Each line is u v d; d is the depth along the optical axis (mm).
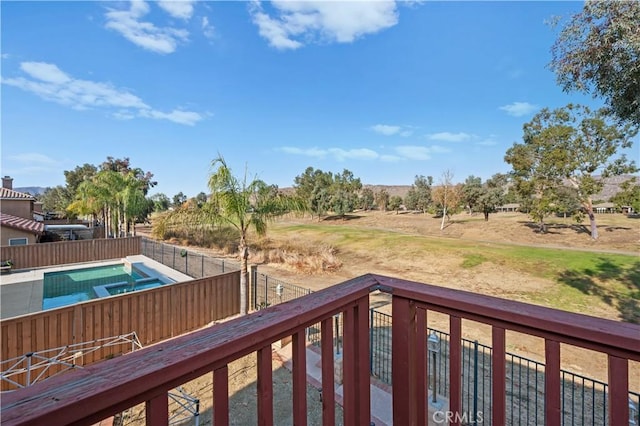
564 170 16797
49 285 12867
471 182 29109
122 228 24406
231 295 9617
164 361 705
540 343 6570
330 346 1197
